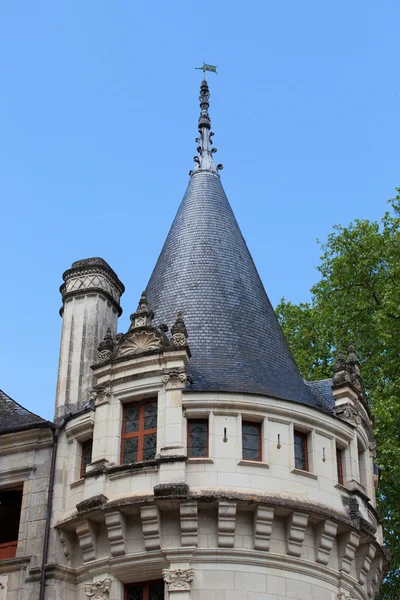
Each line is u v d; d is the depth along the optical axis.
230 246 35.56
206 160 39.00
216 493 27.42
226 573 27.14
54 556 29.34
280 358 32.91
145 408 29.80
